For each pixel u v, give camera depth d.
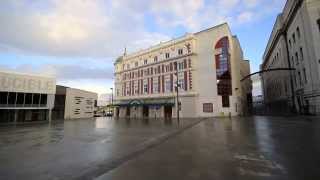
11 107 35.75
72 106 50.75
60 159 8.16
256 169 6.20
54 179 5.75
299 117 29.06
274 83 56.41
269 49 57.91
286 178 5.37
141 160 7.68
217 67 41.75
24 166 7.14
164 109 47.81
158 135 15.59
